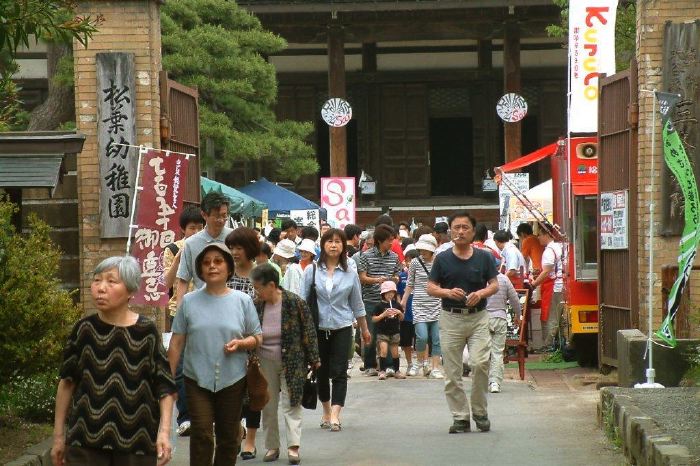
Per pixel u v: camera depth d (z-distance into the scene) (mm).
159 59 23438
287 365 16594
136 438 10977
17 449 14812
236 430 13859
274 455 16828
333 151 59031
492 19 61688
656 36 23547
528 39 65250
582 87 26766
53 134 18219
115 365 10992
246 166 64875
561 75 65750
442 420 20250
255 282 16703
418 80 66562
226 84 49375
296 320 16750
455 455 16719
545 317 31141
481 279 18703
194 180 25422
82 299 22875
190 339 13680
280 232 31250
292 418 16641
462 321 18656
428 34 62531
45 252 16094
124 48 22906
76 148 17922
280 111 67000
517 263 29094
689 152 23031
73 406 11070
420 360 26609
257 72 50875
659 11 23500
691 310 21469
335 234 19328
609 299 25734
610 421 17719
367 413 21359
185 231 19328
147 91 22906
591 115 26812
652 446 13773
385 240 26094
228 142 49688
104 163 22812
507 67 61812
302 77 66500
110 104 22812
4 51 37719
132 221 19828
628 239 24219
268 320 16781
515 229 40156
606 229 25812
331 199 43031
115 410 10938
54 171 17547
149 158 20078
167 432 11023
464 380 25875
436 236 30047
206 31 49312
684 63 23141
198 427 13609
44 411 17203
